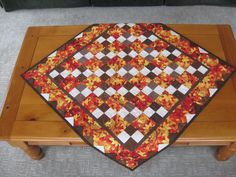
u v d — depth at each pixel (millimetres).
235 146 1266
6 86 1920
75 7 2455
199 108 1183
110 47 1448
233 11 2375
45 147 1608
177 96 1229
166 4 2400
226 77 1285
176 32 1498
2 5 2449
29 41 1501
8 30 2324
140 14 2393
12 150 1617
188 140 1125
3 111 1215
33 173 1527
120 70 1343
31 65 1396
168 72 1320
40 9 2479
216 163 1514
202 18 2336
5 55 2127
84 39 1495
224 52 1397
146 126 1145
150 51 1417
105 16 2395
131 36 1494
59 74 1345
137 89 1263
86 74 1337
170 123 1146
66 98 1250
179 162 1523
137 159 1105
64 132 1145
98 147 1122
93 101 1233
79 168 1529
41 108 1219
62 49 1453
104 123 1162
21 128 1159
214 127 1125
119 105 1213
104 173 1504
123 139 1121
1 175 1528
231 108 1178
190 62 1356
